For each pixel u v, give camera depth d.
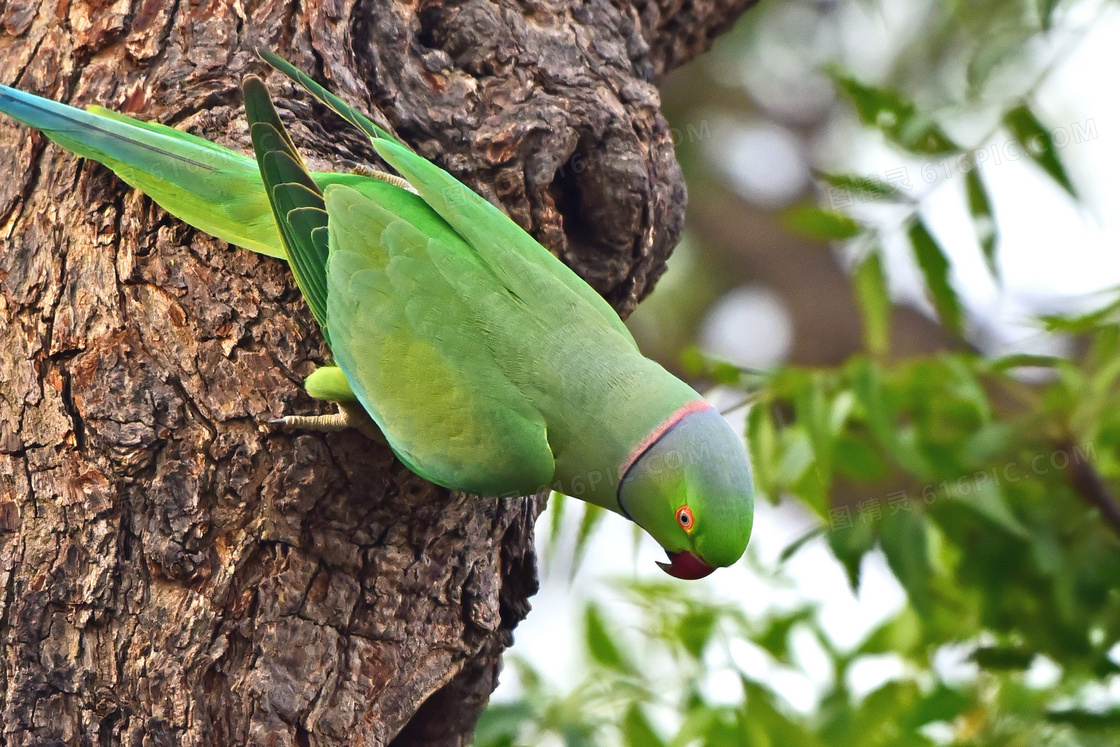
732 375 11.18
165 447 8.23
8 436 8.30
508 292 8.83
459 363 8.60
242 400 8.33
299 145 9.15
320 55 9.18
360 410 8.57
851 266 11.32
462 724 9.91
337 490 8.54
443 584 9.03
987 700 11.41
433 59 9.72
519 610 10.16
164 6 8.91
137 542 8.22
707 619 11.20
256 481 8.32
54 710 8.23
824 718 10.88
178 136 8.69
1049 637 11.12
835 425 10.69
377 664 8.76
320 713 8.51
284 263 8.66
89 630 8.22
